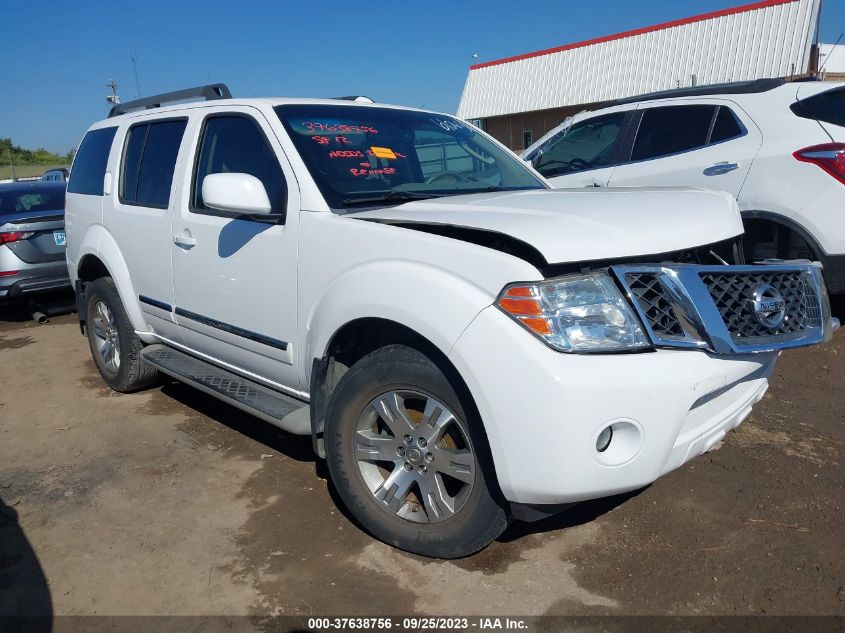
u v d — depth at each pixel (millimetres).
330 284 3008
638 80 24703
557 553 2941
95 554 3070
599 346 2377
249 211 3148
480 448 2588
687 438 2574
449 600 2666
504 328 2393
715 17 23172
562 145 7125
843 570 2754
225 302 3666
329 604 2676
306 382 3271
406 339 2828
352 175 3391
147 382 5055
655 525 3115
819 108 5258
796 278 2824
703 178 5750
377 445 2900
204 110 4004
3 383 5602
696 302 2479
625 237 2537
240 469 3834
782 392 4555
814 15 20719
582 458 2348
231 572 2902
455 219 2768
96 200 4961
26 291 7395
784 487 3379
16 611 2699
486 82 30328
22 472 3910
